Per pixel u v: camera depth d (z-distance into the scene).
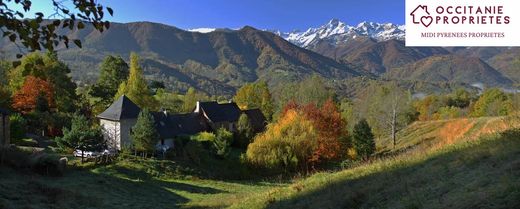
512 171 9.38
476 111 85.00
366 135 50.91
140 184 31.44
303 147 45.53
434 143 22.92
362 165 20.53
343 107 90.56
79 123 36.53
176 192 30.61
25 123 44.50
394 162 17.31
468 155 12.98
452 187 10.16
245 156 44.62
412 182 12.18
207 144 46.34
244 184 36.91
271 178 41.41
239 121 55.72
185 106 78.56
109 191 27.20
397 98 62.19
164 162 39.50
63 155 38.03
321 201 13.84
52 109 55.94
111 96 74.12
